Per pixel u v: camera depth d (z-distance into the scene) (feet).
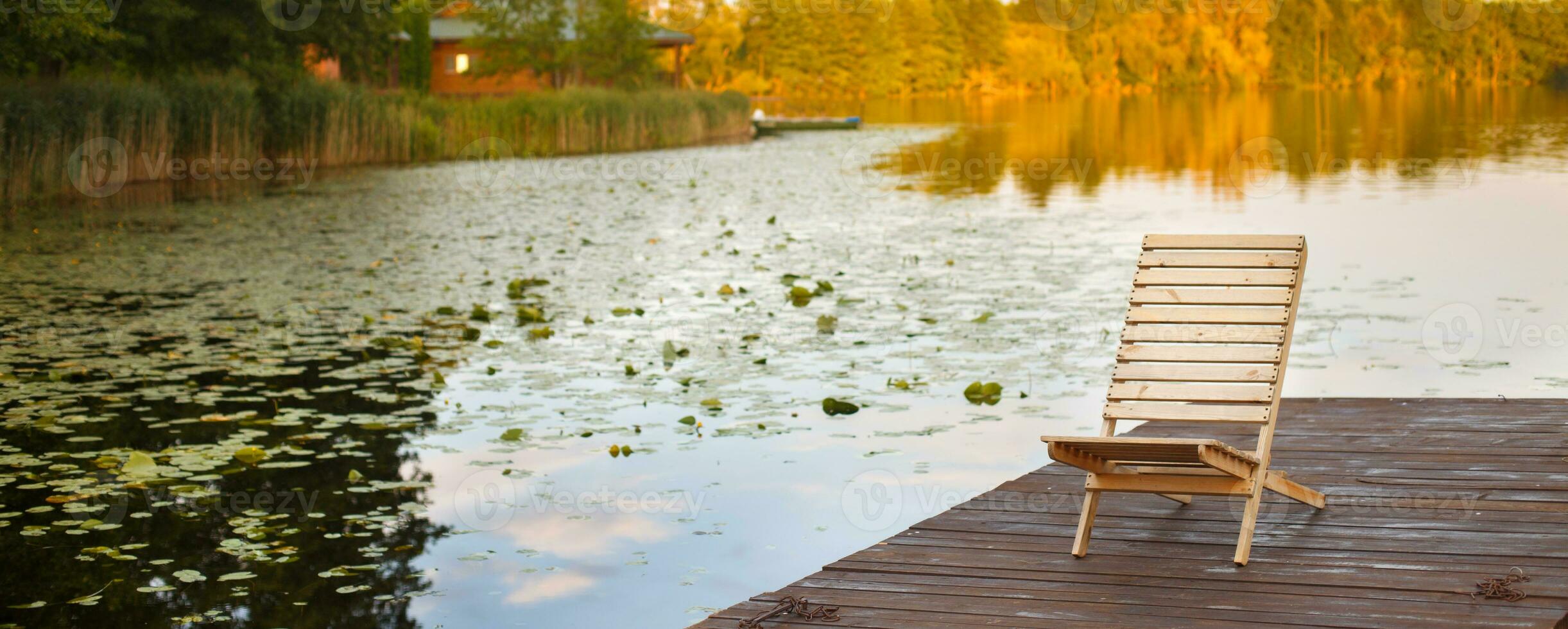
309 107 81.61
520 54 124.88
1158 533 12.89
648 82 129.08
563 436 19.42
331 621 12.78
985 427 19.65
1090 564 12.04
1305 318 27.81
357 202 59.21
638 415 20.61
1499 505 12.99
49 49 62.39
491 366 24.23
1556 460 14.46
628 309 29.76
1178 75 210.79
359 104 85.76
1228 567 11.73
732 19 194.08
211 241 44.27
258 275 36.19
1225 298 13.21
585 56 126.62
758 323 28.25
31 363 24.43
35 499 16.47
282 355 25.27
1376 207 50.49
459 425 20.07
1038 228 46.21
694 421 20.08
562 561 14.42
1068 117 146.61
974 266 36.65
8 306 30.94
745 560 14.34
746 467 17.74
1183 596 11.04
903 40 208.44
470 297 32.40
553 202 59.26
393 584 13.73
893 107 182.09
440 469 17.83
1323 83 209.05
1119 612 10.77
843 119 140.36
